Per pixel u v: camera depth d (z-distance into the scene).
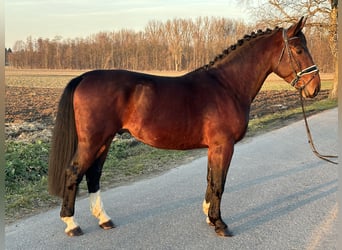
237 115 3.93
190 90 3.88
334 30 18.02
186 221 4.30
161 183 5.70
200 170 6.40
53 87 23.33
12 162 6.14
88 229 4.10
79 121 3.72
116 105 3.75
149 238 3.87
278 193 5.21
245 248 3.64
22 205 4.79
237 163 6.86
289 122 11.55
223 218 4.39
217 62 4.11
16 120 11.76
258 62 4.13
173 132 3.82
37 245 3.71
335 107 14.96
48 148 7.64
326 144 8.41
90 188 4.14
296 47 4.02
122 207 4.72
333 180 5.77
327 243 3.71
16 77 31.27
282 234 3.94
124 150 8.09
